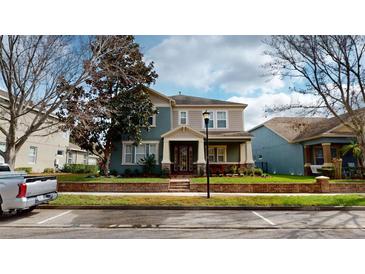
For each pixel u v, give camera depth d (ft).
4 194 24.00
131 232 21.43
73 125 45.93
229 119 71.31
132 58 54.95
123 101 57.00
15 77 36.17
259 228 22.80
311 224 24.13
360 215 28.30
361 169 59.52
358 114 41.88
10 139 37.01
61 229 22.36
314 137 64.80
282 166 84.58
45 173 73.97
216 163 66.44
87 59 41.42
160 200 34.63
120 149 64.34
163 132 65.51
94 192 43.60
